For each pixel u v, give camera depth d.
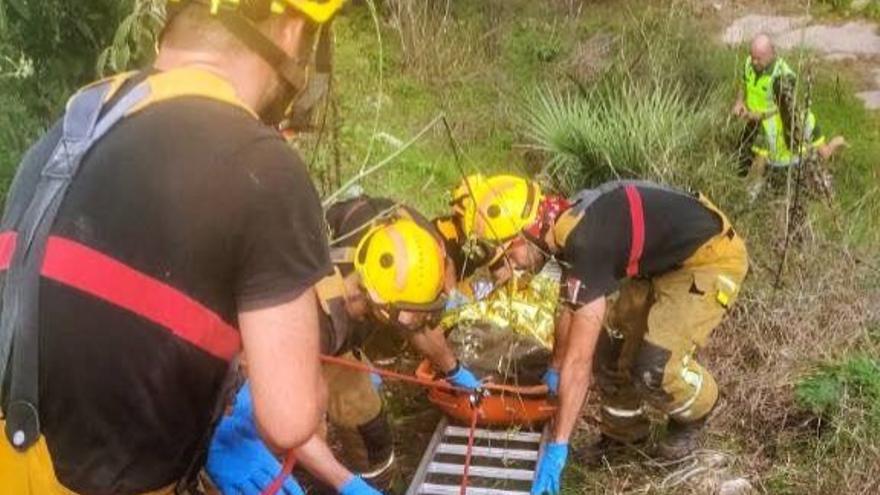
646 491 4.34
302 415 1.60
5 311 1.64
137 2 3.75
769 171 6.78
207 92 1.62
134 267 1.57
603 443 4.64
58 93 4.34
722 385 4.89
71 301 1.59
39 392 1.62
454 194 4.35
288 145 1.64
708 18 10.52
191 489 1.81
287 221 1.59
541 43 9.05
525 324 4.43
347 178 6.47
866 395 4.62
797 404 4.68
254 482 2.56
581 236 3.87
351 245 3.68
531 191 4.07
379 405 4.00
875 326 5.22
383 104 8.10
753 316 5.20
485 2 9.45
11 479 1.67
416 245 3.62
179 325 1.58
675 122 6.67
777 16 10.69
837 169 7.75
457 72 8.65
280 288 1.59
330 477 3.30
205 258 1.57
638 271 4.02
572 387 3.93
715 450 4.53
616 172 6.47
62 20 4.37
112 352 1.59
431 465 4.18
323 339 3.33
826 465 4.40
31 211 1.64
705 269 4.18
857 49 10.10
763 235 5.82
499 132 7.85
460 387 4.07
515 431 4.33
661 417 4.79
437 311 3.67
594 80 8.11
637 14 9.55
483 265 4.20
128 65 4.06
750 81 7.04
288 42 1.68
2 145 4.05
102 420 1.62
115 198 1.58
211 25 1.64
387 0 9.10
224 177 1.57
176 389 1.62
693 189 6.15
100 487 1.64
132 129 1.61
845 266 5.55
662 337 4.17
